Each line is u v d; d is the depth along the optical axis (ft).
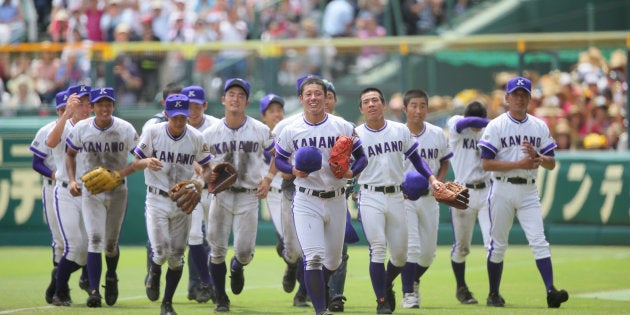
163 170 112.27
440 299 132.26
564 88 216.74
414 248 119.14
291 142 103.24
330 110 122.21
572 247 203.82
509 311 115.44
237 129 117.91
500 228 122.01
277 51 220.23
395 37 241.96
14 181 208.23
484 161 120.98
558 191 205.67
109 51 216.74
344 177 100.37
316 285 100.73
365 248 209.46
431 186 114.83
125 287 147.02
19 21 248.93
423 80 221.87
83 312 113.70
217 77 218.38
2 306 121.70
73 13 239.91
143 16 237.45
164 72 218.38
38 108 216.74
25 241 208.44
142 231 208.85
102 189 113.09
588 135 215.31
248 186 118.01
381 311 110.52
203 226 138.10
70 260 120.88
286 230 122.72
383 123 110.73
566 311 115.34
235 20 249.55
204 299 126.72
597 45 217.97
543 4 280.92
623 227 202.80
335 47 222.69
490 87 221.25
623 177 202.28
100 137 118.21
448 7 273.75
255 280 156.97
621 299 130.00
